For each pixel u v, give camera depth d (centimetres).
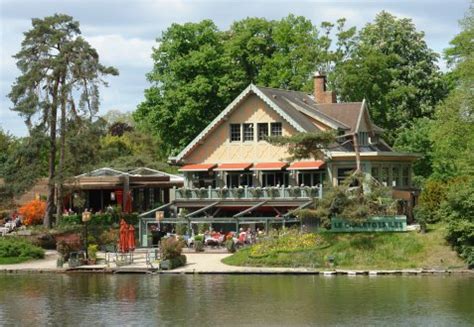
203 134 8488
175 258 6844
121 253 7181
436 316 4866
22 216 9138
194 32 10338
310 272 6462
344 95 9944
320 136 7206
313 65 10269
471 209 6500
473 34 7594
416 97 10275
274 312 5088
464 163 6988
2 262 7375
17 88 8294
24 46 8400
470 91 7462
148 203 9931
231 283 6128
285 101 8481
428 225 6894
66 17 8500
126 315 5103
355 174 7119
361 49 9938
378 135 9081
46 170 10038
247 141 8375
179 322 4894
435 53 10494
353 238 6812
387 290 5675
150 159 11050
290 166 8088
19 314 5219
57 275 6825
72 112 8406
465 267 6394
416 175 9412
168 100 10094
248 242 7388
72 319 5053
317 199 7238
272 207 8062
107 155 8706
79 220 8600
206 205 8350
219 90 10031
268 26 10775
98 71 8456
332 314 4991
